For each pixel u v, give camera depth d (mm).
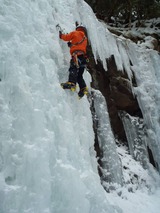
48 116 4359
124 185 6574
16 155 3641
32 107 4105
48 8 5820
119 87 8180
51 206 3762
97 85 7605
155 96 9102
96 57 7742
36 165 3684
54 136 4316
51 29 5648
